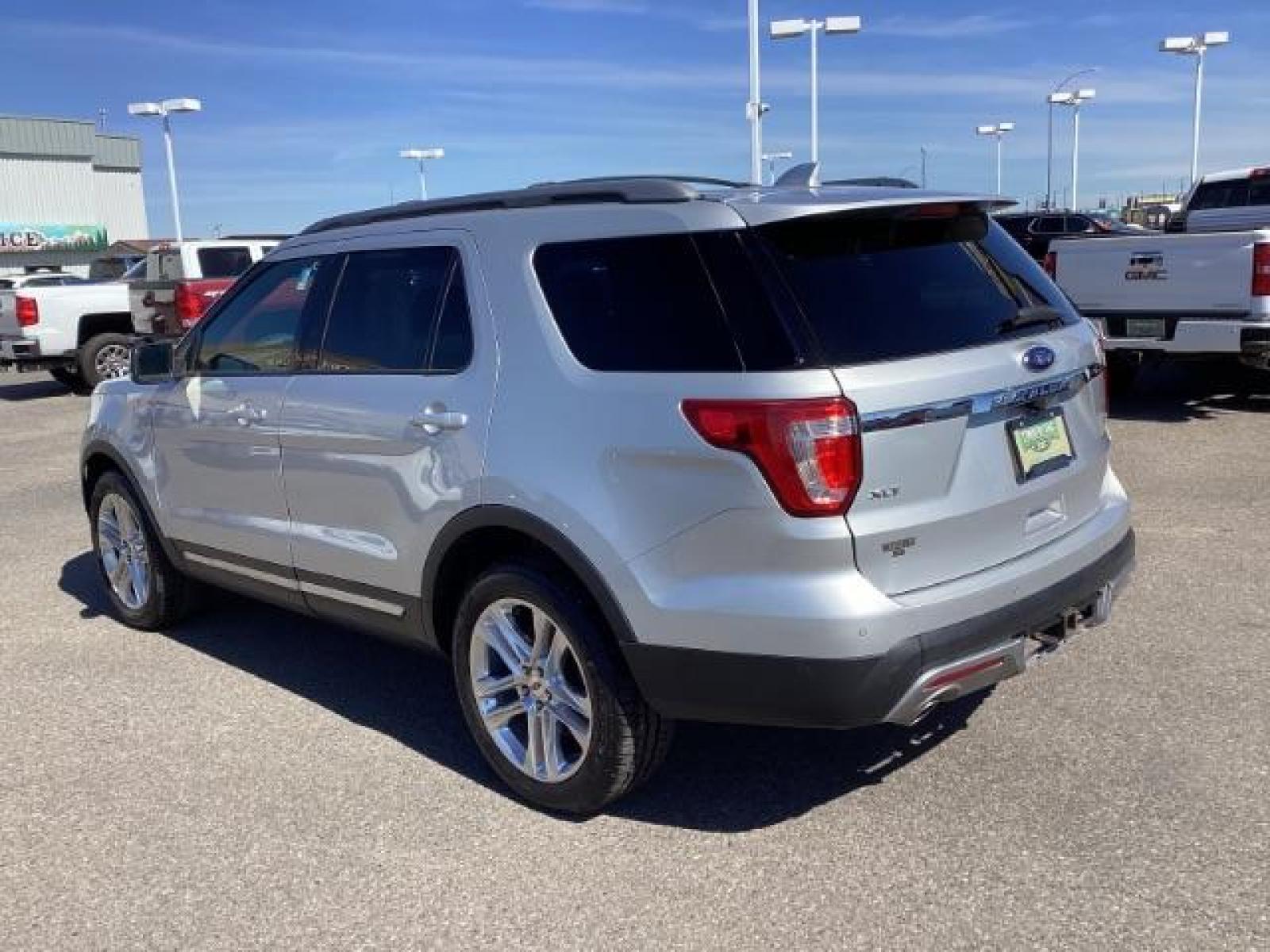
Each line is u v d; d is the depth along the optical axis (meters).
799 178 4.09
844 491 3.06
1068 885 3.21
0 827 3.82
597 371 3.44
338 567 4.33
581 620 3.50
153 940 3.18
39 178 59.06
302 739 4.44
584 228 3.58
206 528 5.03
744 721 3.27
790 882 3.31
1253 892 3.12
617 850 3.54
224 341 4.92
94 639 5.72
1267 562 5.96
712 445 3.13
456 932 3.16
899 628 3.11
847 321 3.21
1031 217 23.20
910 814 3.63
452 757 4.25
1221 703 4.30
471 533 3.76
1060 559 3.57
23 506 9.00
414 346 4.02
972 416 3.31
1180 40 31.53
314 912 3.28
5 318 16.58
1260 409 10.47
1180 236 9.55
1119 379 11.20
